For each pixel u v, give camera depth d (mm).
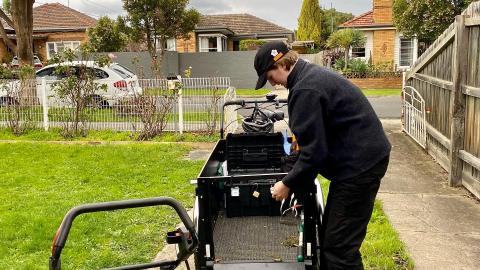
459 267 4105
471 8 6262
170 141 10188
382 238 4680
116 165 8219
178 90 10414
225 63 24312
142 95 10586
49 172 7836
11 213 5695
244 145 4500
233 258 3545
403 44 25188
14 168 8141
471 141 6137
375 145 2875
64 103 10797
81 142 10180
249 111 13281
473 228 4977
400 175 7094
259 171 4465
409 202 5836
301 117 2832
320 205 3682
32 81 11117
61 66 10695
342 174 2916
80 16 33688
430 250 4445
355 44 24141
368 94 19188
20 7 13992
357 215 2949
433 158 8102
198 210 3387
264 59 3008
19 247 4734
